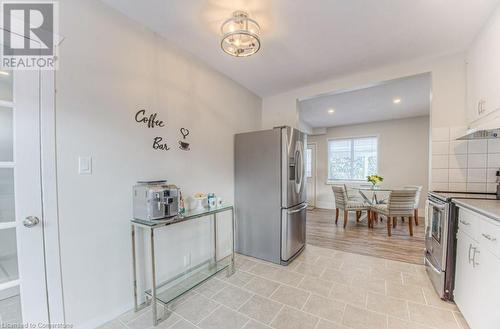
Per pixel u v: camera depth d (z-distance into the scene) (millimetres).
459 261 1728
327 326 1587
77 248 1493
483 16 1742
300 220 2967
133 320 1670
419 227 4273
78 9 1491
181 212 2027
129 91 1793
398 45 2172
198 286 2113
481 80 1904
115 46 1698
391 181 5582
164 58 2070
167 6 1660
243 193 2947
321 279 2266
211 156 2650
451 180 2336
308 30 1933
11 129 1263
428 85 3273
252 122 3439
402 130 5457
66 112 1438
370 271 2430
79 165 1497
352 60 2479
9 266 1268
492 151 2178
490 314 1273
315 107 4469
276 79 2996
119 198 1728
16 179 1264
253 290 2070
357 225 4504
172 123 2158
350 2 1605
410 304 1825
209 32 1991
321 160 6555
